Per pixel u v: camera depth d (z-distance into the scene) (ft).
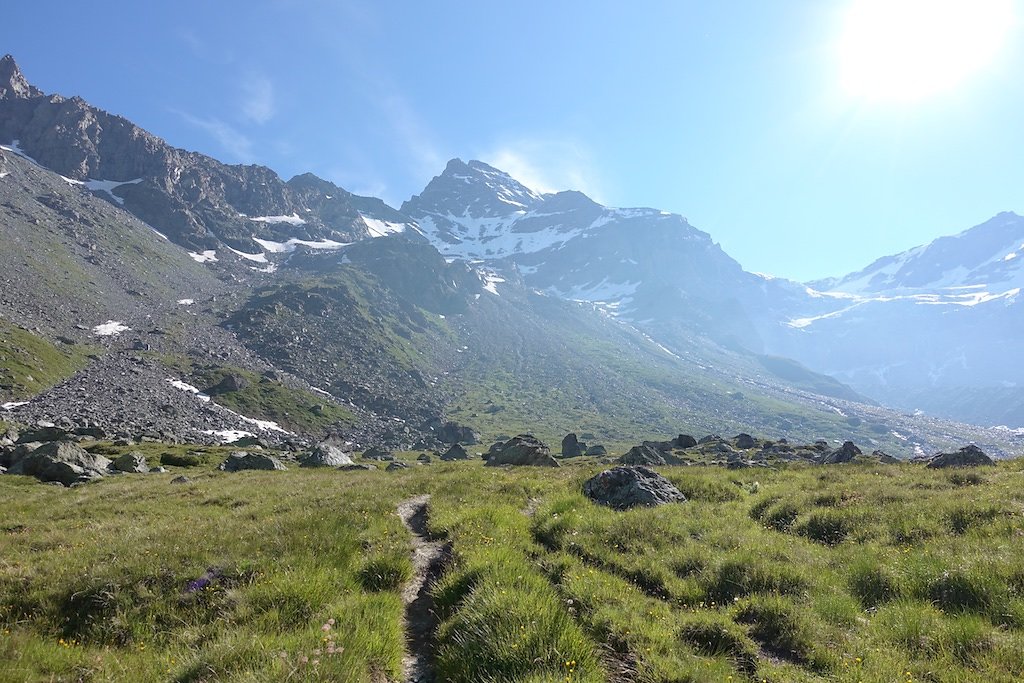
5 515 79.51
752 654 29.89
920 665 27.02
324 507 66.90
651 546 47.55
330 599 36.35
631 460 181.68
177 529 57.41
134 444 283.38
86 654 32.71
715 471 109.09
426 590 40.93
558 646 27.22
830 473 99.96
